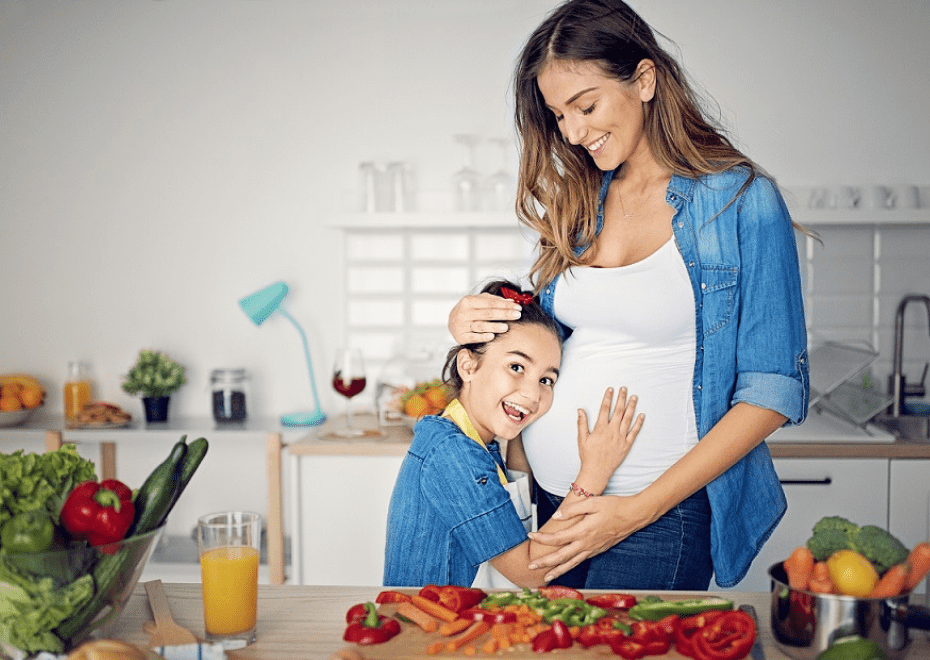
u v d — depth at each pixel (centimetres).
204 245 301
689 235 124
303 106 296
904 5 282
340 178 297
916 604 88
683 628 90
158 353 285
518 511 130
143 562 93
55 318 305
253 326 302
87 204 302
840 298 287
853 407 255
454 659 85
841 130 285
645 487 127
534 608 95
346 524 243
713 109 286
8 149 302
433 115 294
